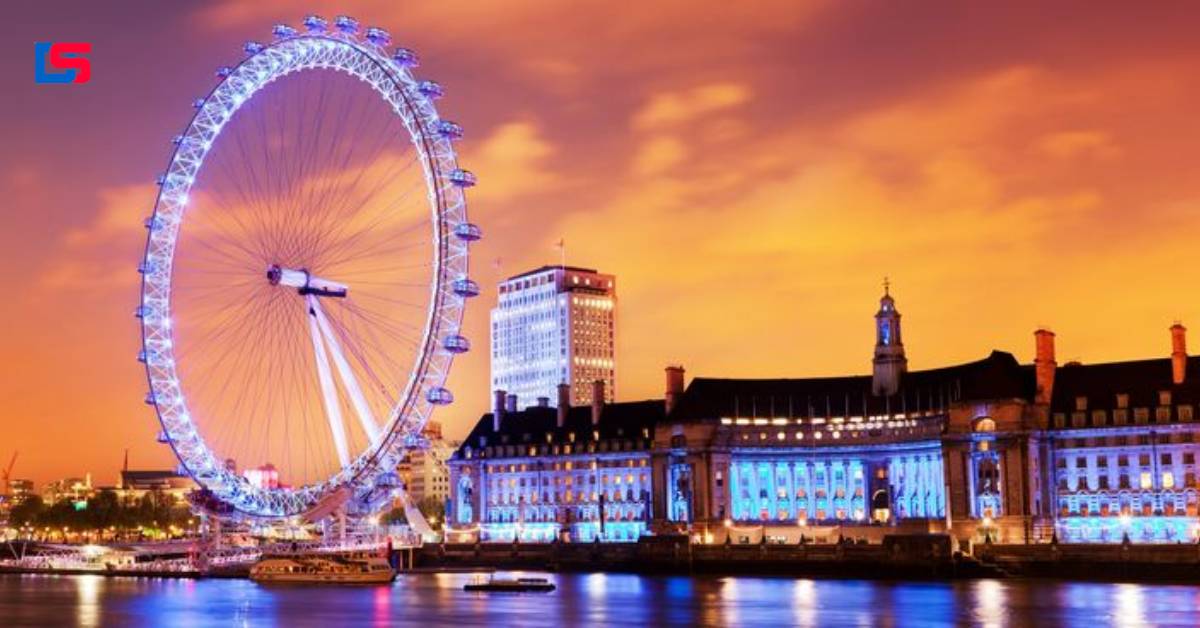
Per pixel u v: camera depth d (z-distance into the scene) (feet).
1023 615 529.04
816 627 502.38
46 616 588.50
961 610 552.41
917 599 609.42
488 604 618.85
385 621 548.31
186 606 632.79
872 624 508.94
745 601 613.11
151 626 543.39
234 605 635.66
